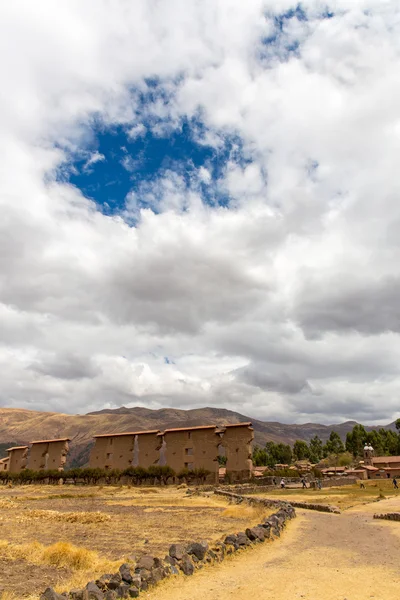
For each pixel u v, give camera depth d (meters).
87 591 10.91
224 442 83.75
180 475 82.31
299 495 53.06
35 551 16.86
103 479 86.75
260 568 14.73
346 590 12.11
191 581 13.06
